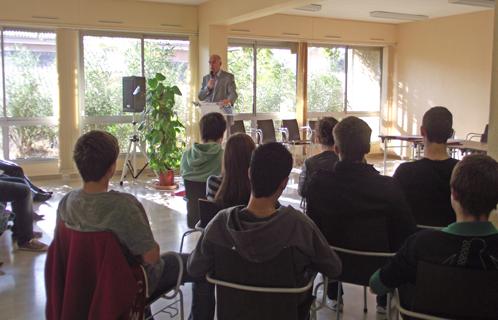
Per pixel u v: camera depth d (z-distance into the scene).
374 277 1.92
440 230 1.67
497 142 2.77
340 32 10.88
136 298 2.00
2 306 3.46
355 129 2.45
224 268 1.96
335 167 2.49
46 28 8.20
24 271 4.12
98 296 1.90
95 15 8.41
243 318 1.98
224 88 7.66
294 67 10.66
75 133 8.47
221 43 9.09
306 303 2.13
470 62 10.04
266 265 1.90
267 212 1.94
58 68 8.25
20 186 4.59
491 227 1.62
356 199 2.42
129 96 8.05
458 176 1.62
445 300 1.63
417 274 1.67
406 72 11.45
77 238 1.94
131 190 7.54
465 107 10.20
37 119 8.30
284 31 10.21
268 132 9.70
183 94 9.48
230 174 2.72
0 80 7.99
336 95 11.32
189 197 3.69
